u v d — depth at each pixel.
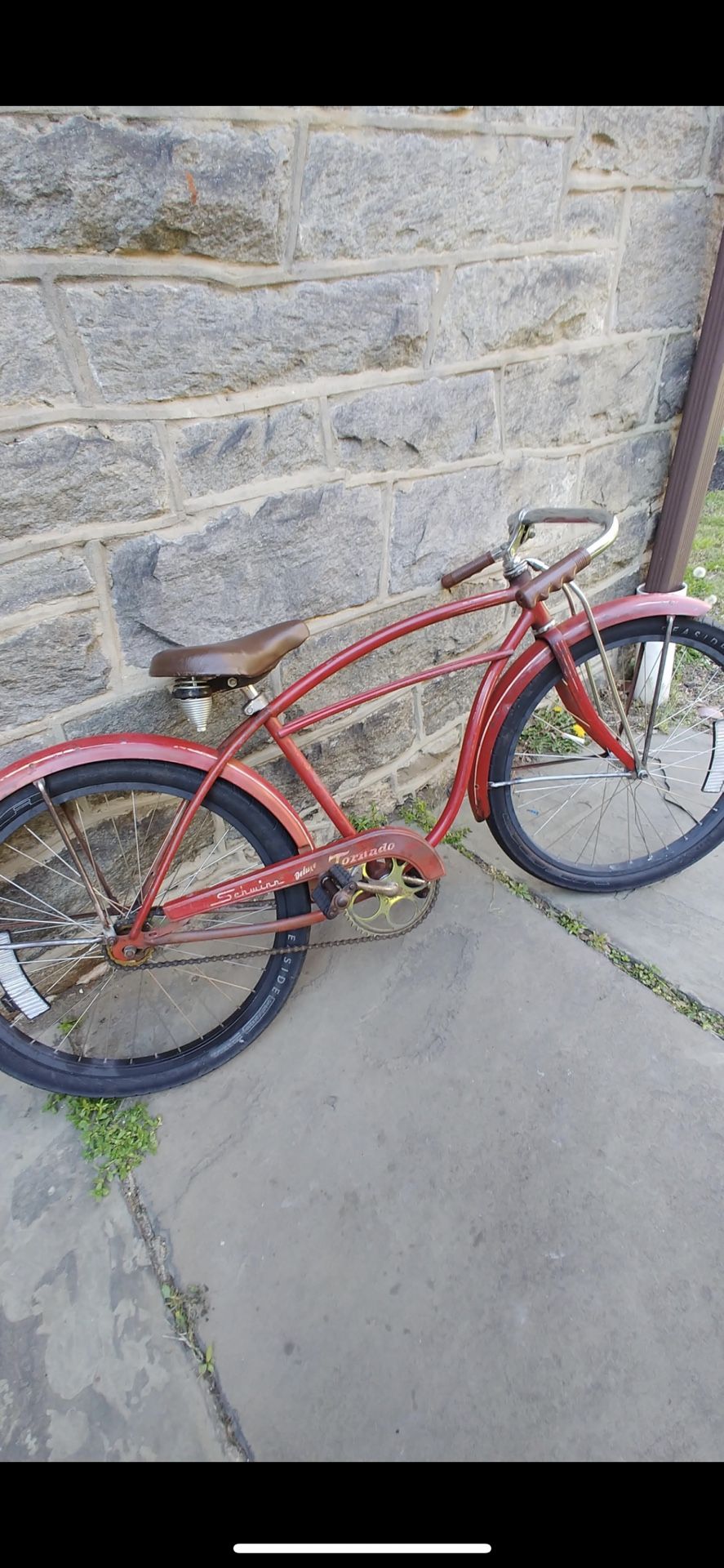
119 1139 1.38
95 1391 1.08
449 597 1.85
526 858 1.75
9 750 1.29
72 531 1.17
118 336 1.08
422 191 1.27
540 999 1.58
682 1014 1.52
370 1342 1.10
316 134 1.10
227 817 1.36
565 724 2.41
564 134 1.41
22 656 1.22
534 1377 1.05
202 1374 1.08
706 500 4.15
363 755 1.91
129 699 1.39
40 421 1.07
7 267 0.96
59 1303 1.17
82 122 0.92
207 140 1.01
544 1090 1.41
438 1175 1.29
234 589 1.41
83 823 1.48
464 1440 1.01
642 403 2.03
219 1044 1.48
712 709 2.20
